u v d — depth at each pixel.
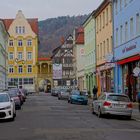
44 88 128.88
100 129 20.08
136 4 40.66
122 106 27.47
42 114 30.94
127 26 44.53
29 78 125.94
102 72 60.12
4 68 95.12
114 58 50.31
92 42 70.12
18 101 38.00
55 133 18.11
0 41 83.94
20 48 126.12
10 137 16.88
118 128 20.83
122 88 47.19
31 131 19.03
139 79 40.84
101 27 60.44
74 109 38.31
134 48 41.28
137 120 26.64
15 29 126.31
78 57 95.19
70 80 120.44
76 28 103.56
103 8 57.91
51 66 128.88
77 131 18.97
